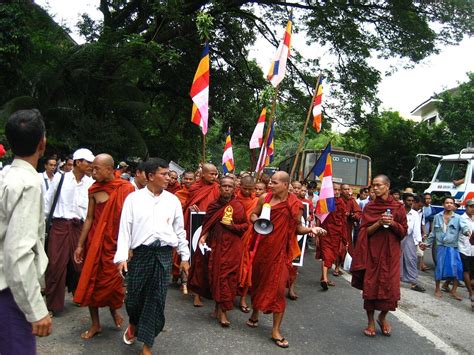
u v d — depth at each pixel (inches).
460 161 523.8
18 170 97.4
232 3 690.8
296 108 772.0
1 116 453.1
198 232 269.3
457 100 860.6
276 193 203.6
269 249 197.5
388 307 208.1
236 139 904.9
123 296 191.0
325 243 312.0
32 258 92.3
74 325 201.6
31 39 500.7
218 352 182.5
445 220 315.9
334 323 232.8
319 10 655.1
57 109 532.7
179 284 290.8
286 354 185.6
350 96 736.3
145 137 795.4
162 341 189.8
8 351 95.0
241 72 858.1
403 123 944.9
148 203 165.6
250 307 250.4
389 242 212.1
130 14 697.6
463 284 365.1
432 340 215.2
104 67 581.0
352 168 645.9
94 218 190.9
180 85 820.0
